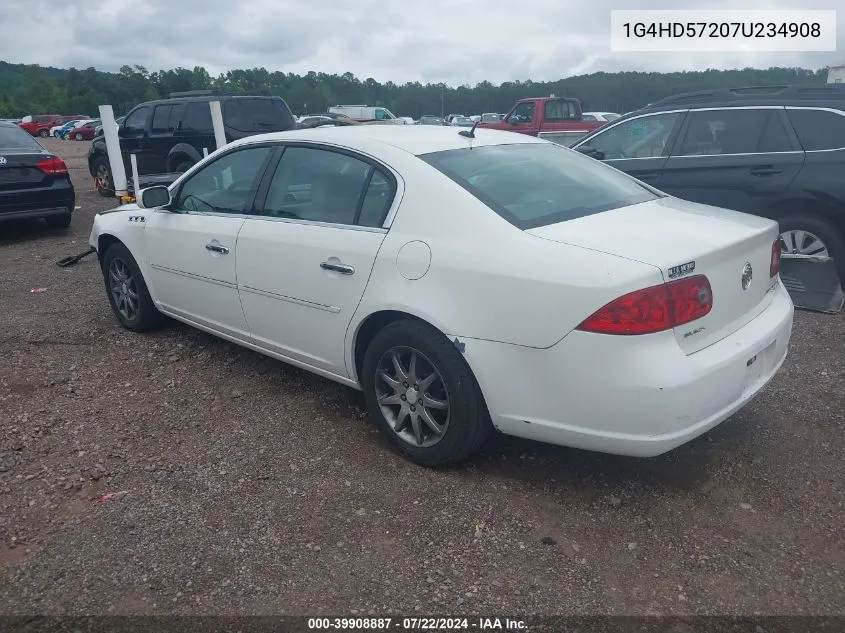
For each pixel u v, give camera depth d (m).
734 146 6.09
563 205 3.45
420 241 3.33
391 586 2.70
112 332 5.54
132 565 2.82
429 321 3.23
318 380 4.57
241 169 4.39
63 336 5.45
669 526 3.04
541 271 2.93
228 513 3.15
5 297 6.61
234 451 3.69
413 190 3.45
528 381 3.01
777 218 5.88
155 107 12.23
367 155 3.71
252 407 4.20
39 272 7.61
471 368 3.15
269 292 4.06
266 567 2.80
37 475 3.46
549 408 2.99
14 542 2.96
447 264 3.20
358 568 2.80
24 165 9.26
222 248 4.32
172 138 11.90
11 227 10.52
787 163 5.79
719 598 2.63
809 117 5.77
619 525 3.05
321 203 3.86
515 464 3.53
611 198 3.69
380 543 2.95
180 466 3.54
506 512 3.14
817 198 5.65
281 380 4.57
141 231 5.05
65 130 47.91
